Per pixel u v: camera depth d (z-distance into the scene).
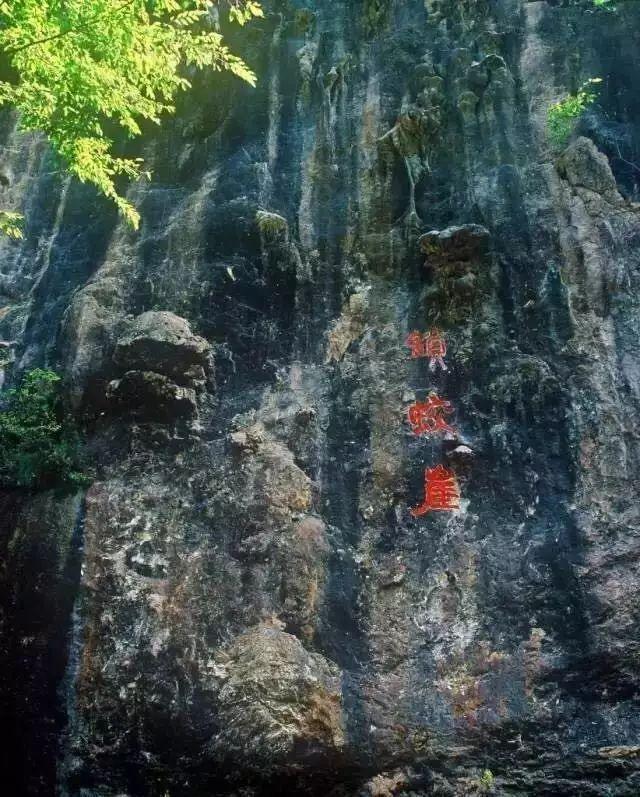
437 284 9.75
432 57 11.91
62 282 11.05
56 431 9.48
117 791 7.46
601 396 8.88
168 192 11.46
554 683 7.61
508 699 7.59
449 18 12.30
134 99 9.13
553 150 10.65
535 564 8.15
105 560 8.54
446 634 7.97
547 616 7.90
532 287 9.62
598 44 11.62
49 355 10.30
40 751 7.70
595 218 9.88
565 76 11.32
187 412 9.43
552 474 8.58
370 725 7.53
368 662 7.88
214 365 9.80
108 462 9.20
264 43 12.41
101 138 10.11
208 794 7.33
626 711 7.44
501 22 12.07
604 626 7.75
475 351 9.33
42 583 8.47
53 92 8.56
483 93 11.24
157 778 7.46
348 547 8.54
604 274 9.52
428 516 8.59
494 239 9.95
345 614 8.13
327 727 7.37
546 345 9.26
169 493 8.97
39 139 12.60
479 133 10.96
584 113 10.86
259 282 10.27
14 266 11.41
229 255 10.45
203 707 7.59
